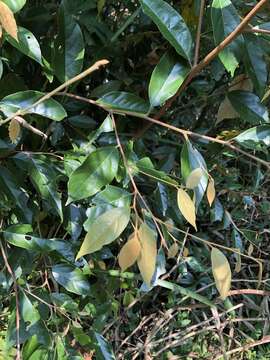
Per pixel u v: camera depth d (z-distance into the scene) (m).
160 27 0.76
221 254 0.71
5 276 0.92
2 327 1.25
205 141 1.23
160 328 1.47
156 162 1.23
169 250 0.86
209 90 1.24
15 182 0.89
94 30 1.00
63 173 0.93
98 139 1.02
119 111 0.80
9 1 0.69
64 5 0.90
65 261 0.97
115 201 0.74
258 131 0.82
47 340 0.86
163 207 1.08
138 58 1.15
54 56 0.84
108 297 1.25
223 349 1.40
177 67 0.80
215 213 1.31
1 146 0.85
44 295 0.95
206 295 1.61
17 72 0.98
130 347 1.50
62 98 0.98
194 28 0.96
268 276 1.73
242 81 0.97
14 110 0.77
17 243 0.86
